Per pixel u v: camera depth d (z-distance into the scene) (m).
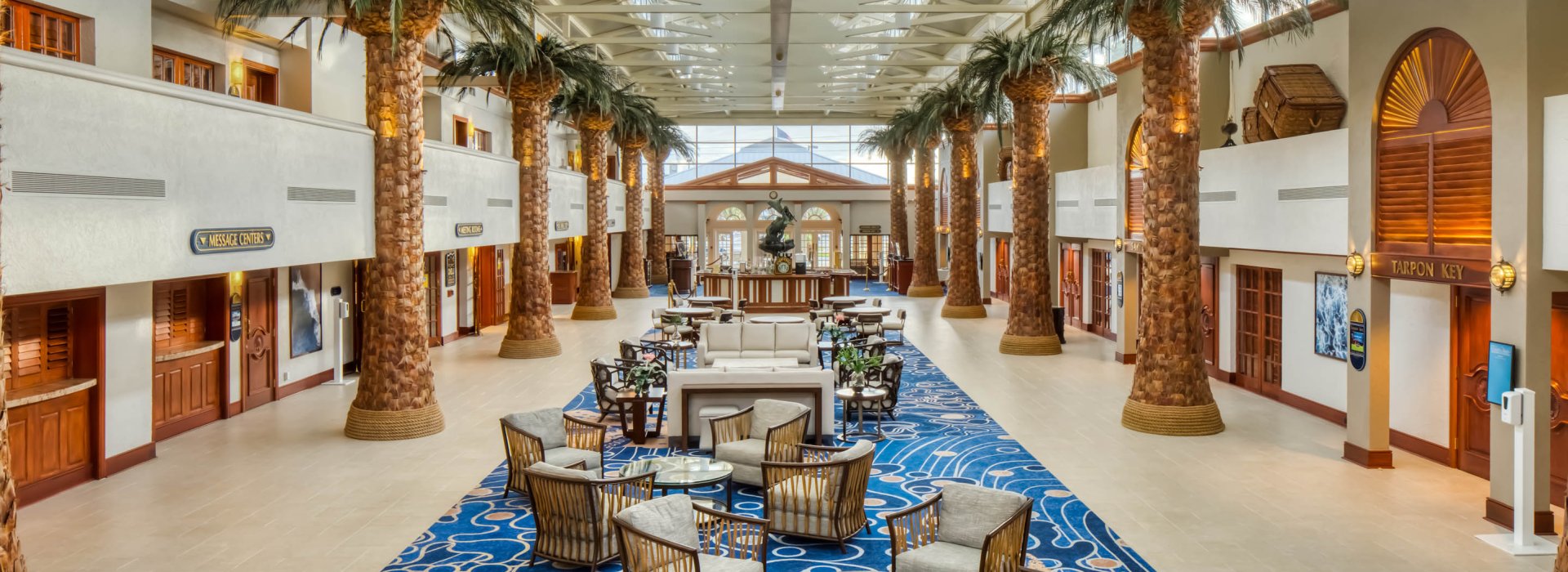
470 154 16.72
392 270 12.48
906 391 16.00
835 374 15.52
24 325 9.78
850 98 37.00
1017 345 20.05
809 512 8.41
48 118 7.50
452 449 11.85
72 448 10.16
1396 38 10.09
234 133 9.70
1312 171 12.27
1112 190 19.89
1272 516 9.09
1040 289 20.12
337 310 16.50
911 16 24.41
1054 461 11.25
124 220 8.26
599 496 7.72
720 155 46.53
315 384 16.59
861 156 46.53
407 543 8.41
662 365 15.08
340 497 9.81
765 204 44.28
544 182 20.08
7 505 5.28
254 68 14.88
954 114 26.06
